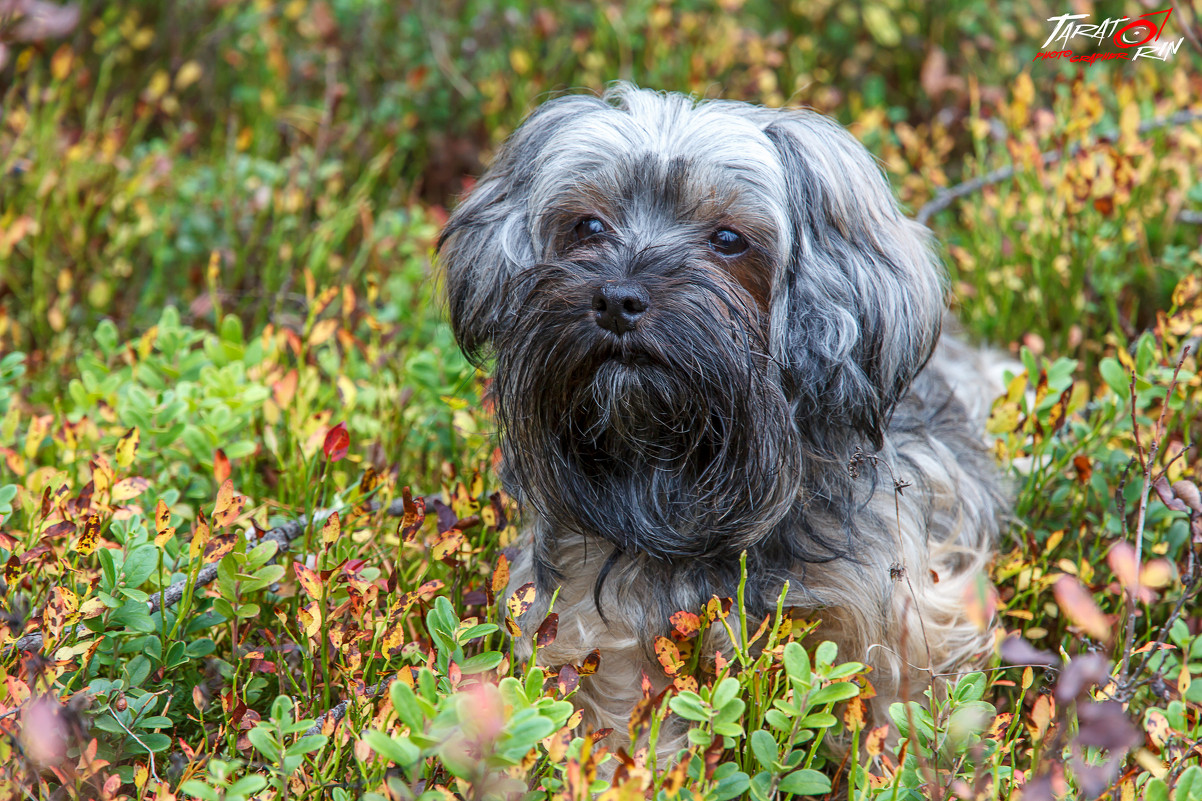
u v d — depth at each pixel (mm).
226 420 3059
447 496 3115
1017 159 4035
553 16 5656
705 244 2689
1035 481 3322
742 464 2688
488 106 5285
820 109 5145
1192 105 4551
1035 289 4102
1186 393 3193
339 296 4340
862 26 5859
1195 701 2359
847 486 2826
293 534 2834
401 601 2549
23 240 4543
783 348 2730
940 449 3201
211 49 5879
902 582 2797
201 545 2375
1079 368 3961
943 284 3295
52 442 3326
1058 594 1694
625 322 2514
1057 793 2002
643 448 2734
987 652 2967
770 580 2795
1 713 2127
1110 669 2449
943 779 2117
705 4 5848
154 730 2496
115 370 4012
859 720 2176
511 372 2758
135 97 5645
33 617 2402
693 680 2271
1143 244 4055
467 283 3066
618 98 3127
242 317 4473
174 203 4785
